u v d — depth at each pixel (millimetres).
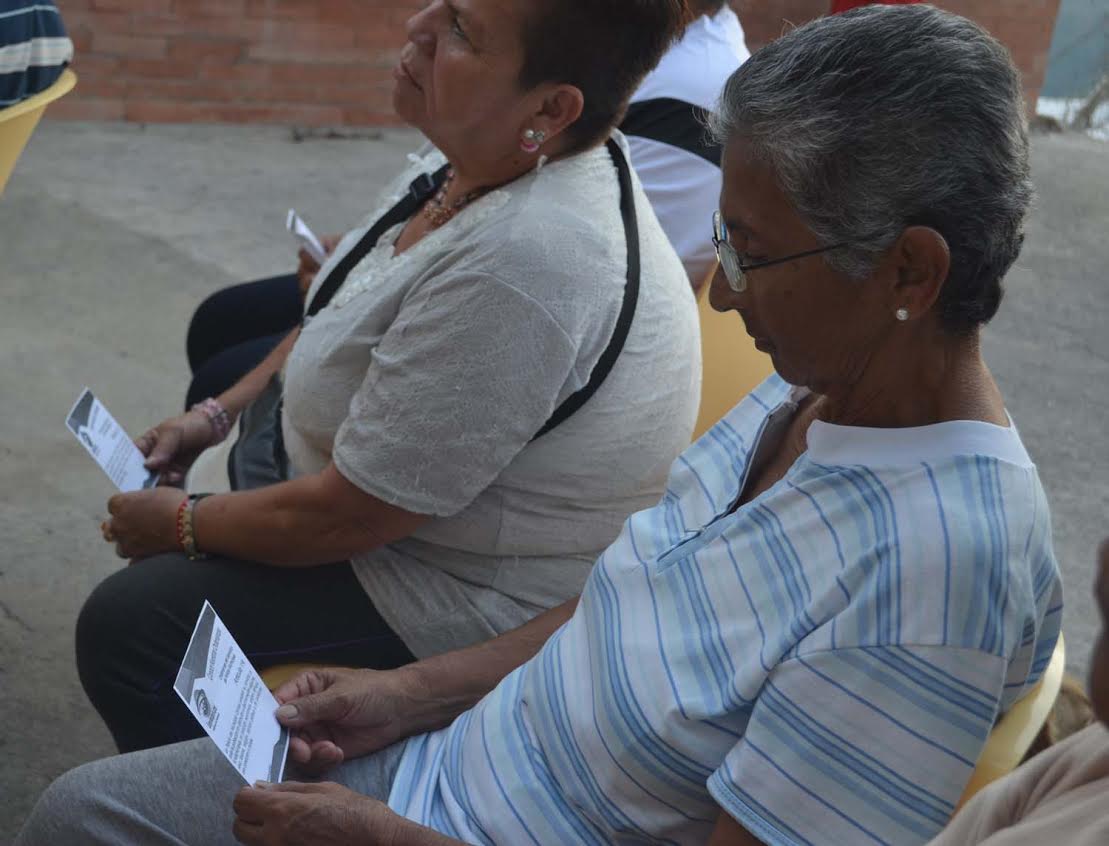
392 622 1927
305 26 6984
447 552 1922
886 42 1230
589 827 1482
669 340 1903
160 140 6598
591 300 1770
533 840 1495
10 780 2541
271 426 2141
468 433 1755
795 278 1307
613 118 1865
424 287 1799
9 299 4605
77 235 5238
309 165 6555
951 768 1214
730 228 1339
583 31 1758
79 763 2613
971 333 1302
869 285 1282
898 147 1218
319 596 1928
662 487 1955
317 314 2023
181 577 1924
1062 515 3877
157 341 4441
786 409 1545
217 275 5039
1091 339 5340
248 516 1894
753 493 1558
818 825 1248
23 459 3629
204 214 5676
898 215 1234
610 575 1556
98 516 3418
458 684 1768
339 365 1912
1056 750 989
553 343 1744
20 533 3303
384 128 7316
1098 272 6148
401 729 1736
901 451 1310
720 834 1309
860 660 1236
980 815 1008
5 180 2596
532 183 1843
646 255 1899
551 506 1886
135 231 5371
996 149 1228
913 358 1309
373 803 1500
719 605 1399
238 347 2855
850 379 1339
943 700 1212
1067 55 8664
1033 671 1394
